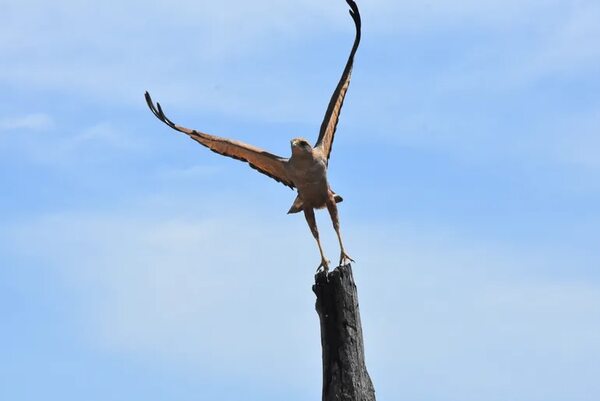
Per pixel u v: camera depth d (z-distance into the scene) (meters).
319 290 12.65
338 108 14.84
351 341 12.46
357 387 12.36
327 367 12.55
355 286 12.66
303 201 14.77
